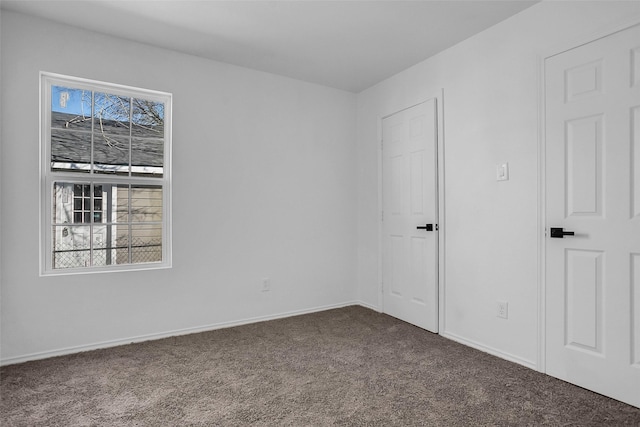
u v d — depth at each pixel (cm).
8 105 245
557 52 224
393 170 360
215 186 325
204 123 320
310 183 378
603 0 202
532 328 237
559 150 223
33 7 241
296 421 179
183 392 207
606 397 201
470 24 263
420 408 190
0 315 243
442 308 305
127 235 293
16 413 185
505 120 255
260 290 348
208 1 234
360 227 409
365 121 399
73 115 274
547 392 206
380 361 251
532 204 238
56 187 268
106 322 278
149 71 296
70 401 197
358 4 238
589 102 209
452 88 296
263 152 350
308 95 378
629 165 194
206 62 321
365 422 178
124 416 183
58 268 267
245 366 243
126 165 294
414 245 334
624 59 195
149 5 239
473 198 278
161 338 298
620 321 197
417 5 238
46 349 257
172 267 304
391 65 336
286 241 364
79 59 269
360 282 409
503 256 255
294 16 253
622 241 196
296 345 283
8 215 245
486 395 203
